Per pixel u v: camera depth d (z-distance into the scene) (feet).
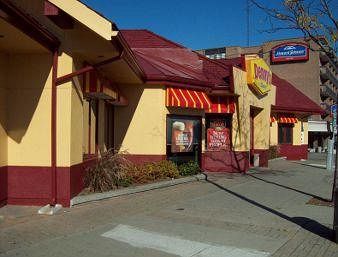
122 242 25.40
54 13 31.89
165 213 33.24
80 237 26.16
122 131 52.54
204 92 58.08
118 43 33.78
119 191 39.52
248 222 31.09
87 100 41.06
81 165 37.81
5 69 34.09
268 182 54.60
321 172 70.64
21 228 27.96
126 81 50.70
